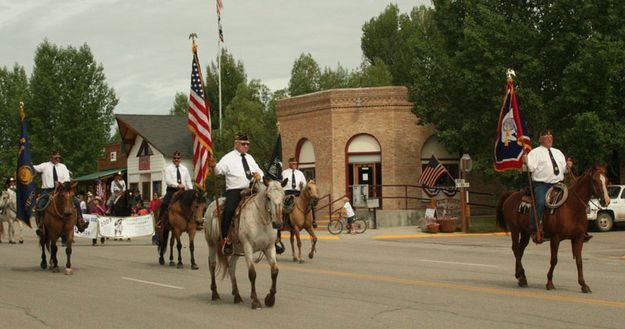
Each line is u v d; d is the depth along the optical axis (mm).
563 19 32812
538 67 32281
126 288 14953
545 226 13781
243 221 12055
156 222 22141
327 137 42781
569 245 26422
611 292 13438
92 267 19594
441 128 36938
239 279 16312
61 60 72625
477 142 35344
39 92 71688
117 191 35156
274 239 12211
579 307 11656
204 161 17656
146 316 11422
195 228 19281
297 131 45125
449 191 42969
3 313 11859
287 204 16250
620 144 31312
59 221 17969
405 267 18688
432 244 28281
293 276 16703
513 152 18438
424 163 43031
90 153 72500
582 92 31328
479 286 14516
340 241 30531
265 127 52031
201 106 17734
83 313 11789
